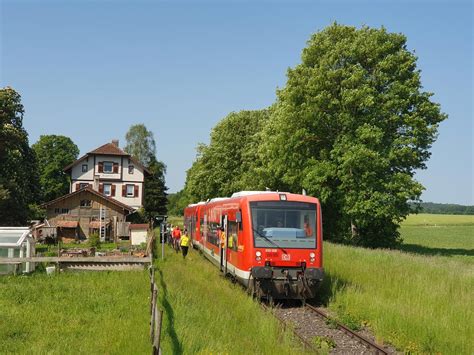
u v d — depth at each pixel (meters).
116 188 66.31
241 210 16.62
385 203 37.22
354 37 41.31
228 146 64.31
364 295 14.26
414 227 86.69
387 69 39.00
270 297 15.41
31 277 18.72
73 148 89.81
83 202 51.97
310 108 38.75
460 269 20.28
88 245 42.19
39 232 45.69
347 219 40.72
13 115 43.78
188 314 11.67
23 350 9.31
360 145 36.69
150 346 9.06
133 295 14.97
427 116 39.12
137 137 103.56
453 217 118.00
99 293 15.27
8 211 40.31
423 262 21.83
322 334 11.76
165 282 17.02
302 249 15.84
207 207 28.91
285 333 10.57
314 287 15.58
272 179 46.59
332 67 40.19
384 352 9.91
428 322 11.07
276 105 47.72
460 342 9.98
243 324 11.42
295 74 41.25
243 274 16.03
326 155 39.75
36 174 48.41
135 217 65.38
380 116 38.16
